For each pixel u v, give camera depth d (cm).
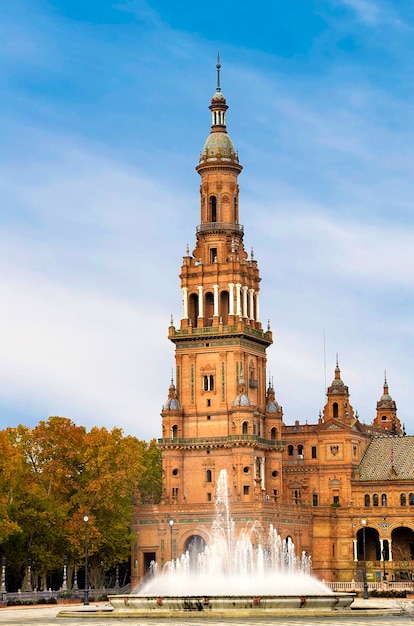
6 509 15650
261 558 17350
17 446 17362
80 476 17725
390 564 19662
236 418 19450
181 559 18750
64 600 14550
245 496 19175
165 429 19850
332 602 11138
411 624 9650
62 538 16850
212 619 10481
